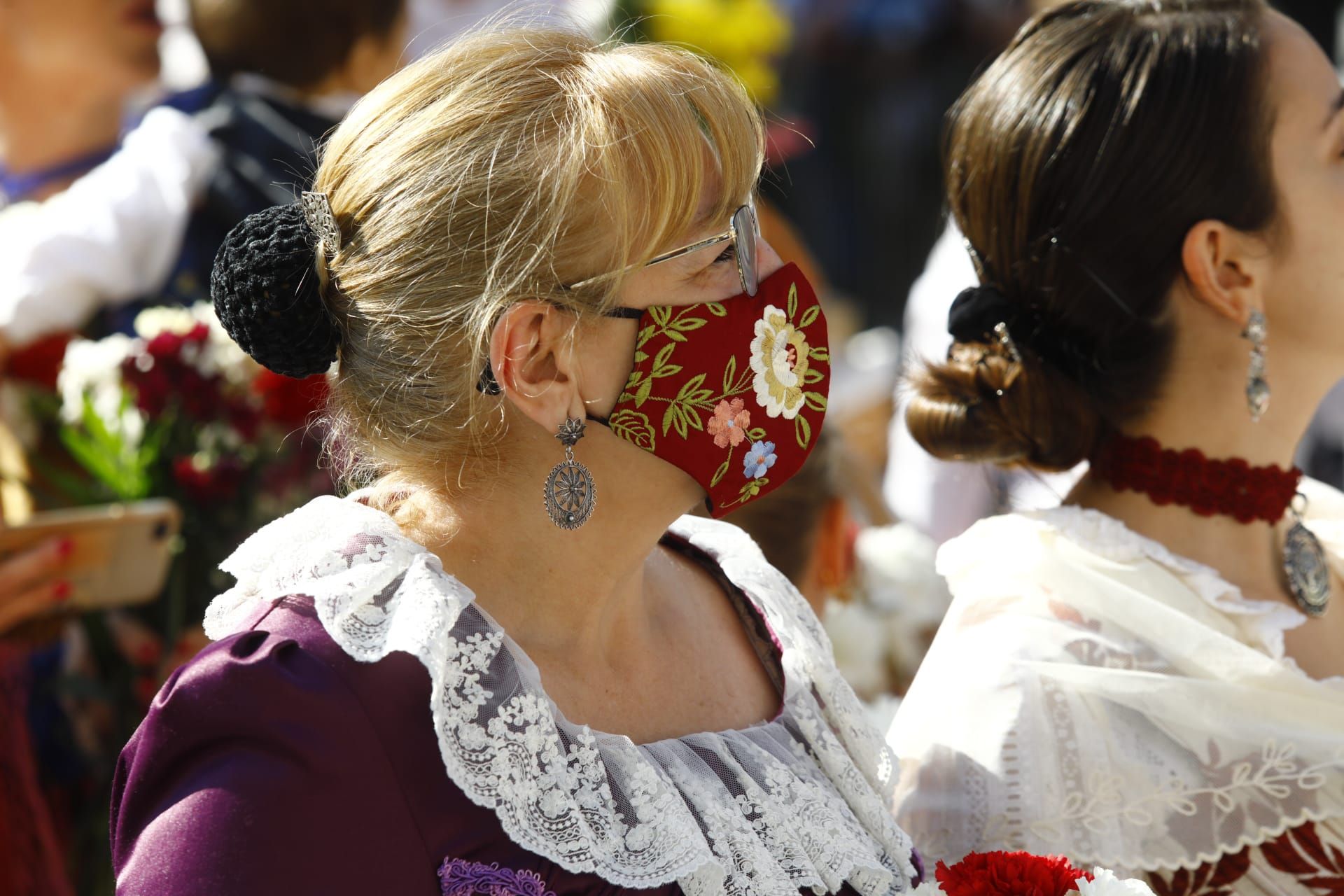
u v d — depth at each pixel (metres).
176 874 2.00
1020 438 3.18
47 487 4.41
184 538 4.19
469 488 2.37
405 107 2.29
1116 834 2.78
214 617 2.33
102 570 3.89
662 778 2.33
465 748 2.14
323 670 2.12
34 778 4.22
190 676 2.11
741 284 2.36
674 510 2.43
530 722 2.20
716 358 2.34
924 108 12.30
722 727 2.61
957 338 3.32
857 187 12.62
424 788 2.13
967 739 2.91
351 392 2.38
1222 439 3.10
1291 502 3.20
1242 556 3.13
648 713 2.51
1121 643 2.93
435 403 2.29
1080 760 2.82
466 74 2.29
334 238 2.26
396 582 2.27
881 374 8.20
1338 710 2.88
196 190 4.86
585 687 2.43
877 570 4.89
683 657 2.66
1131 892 2.38
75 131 5.59
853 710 2.77
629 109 2.24
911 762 2.98
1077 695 2.86
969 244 3.35
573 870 2.14
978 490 6.14
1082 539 3.03
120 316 4.80
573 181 2.20
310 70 4.98
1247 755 2.81
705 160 2.30
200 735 2.08
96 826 4.36
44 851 4.16
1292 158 2.95
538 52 2.33
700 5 6.82
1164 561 3.01
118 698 4.30
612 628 2.54
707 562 2.91
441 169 2.22
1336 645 3.20
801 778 2.56
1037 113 3.09
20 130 5.55
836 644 4.72
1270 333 3.05
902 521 6.25
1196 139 2.93
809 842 2.45
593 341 2.29
